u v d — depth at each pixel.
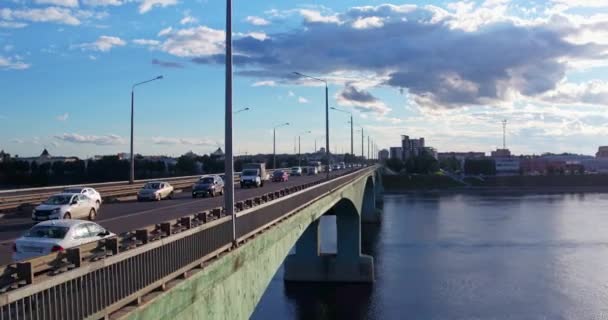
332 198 49.28
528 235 85.62
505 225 97.94
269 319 48.69
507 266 63.47
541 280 57.03
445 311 47.84
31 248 17.80
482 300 50.56
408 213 123.75
